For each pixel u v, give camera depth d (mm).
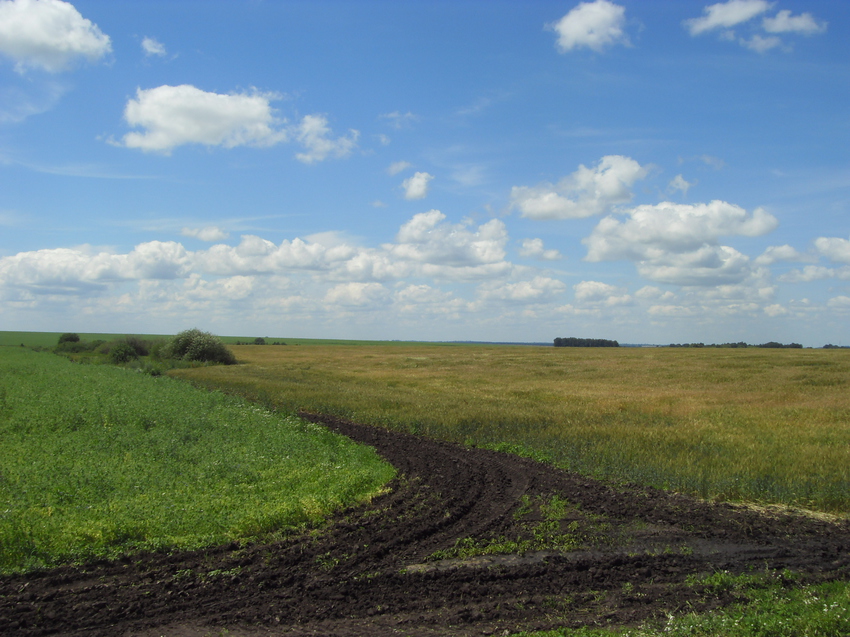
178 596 7883
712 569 9031
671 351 77812
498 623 7250
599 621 7277
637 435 19844
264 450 16438
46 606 7520
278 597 7902
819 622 6355
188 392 30328
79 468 13500
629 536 10594
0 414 20859
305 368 59469
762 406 27922
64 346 89938
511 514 11867
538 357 70688
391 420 23797
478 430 21328
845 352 70375
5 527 9500
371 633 6953
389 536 10312
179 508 10961
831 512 12148
